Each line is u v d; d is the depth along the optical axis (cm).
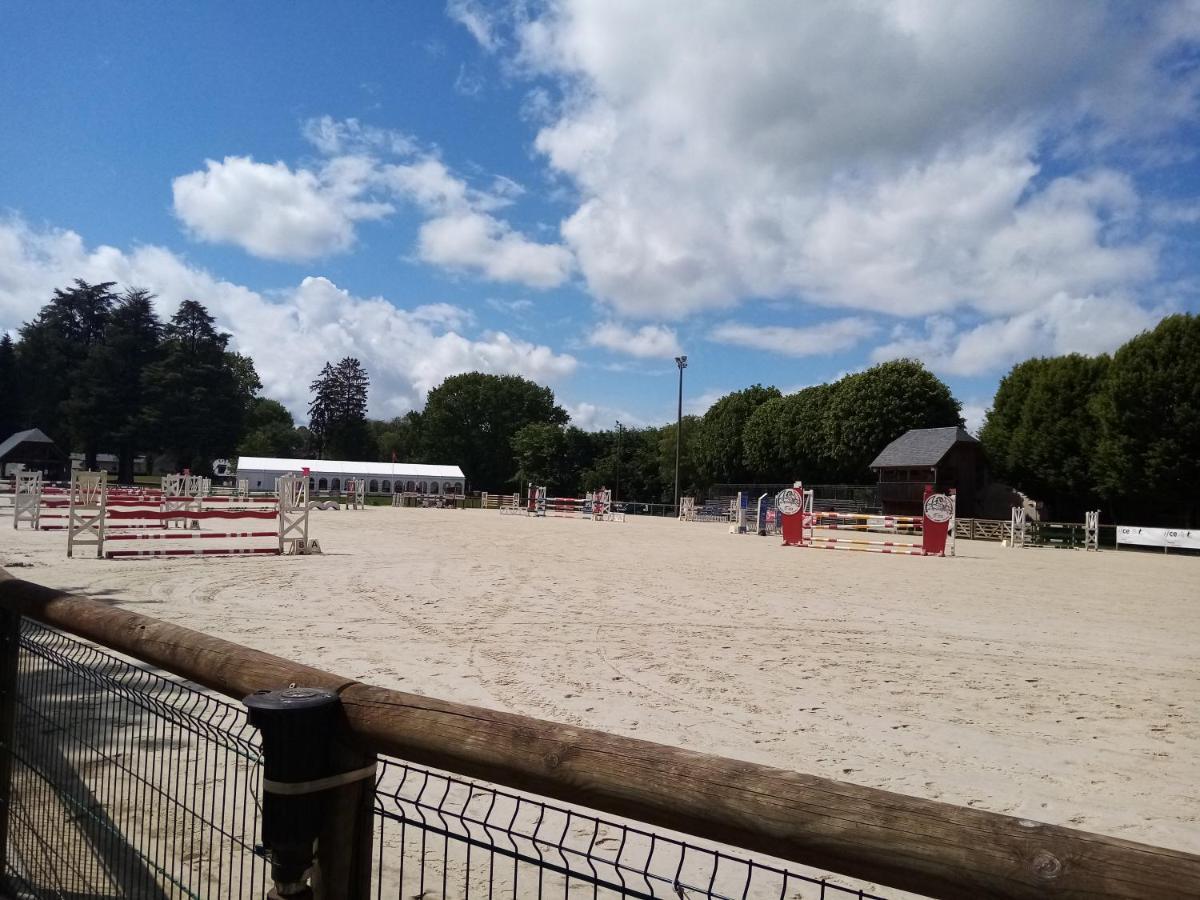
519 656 778
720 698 645
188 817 383
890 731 570
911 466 4909
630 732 543
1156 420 3616
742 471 6788
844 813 130
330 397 10006
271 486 6284
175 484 3659
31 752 379
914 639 949
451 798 436
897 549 2692
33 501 2297
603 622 995
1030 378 4619
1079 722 611
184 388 7194
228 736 261
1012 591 1527
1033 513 4831
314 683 209
